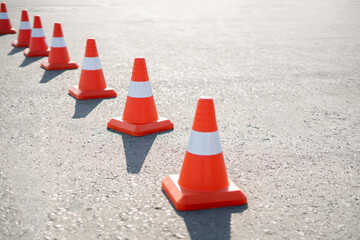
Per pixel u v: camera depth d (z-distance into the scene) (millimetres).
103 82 4176
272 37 6793
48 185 2961
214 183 2848
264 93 4328
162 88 4410
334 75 4859
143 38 6582
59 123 3654
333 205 2859
